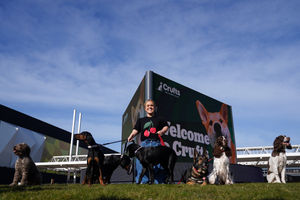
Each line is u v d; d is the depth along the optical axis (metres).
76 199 3.46
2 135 39.47
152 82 9.73
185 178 7.55
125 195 3.74
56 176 45.12
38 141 47.72
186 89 11.41
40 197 3.56
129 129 12.41
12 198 3.50
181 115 10.72
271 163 8.27
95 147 6.22
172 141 9.95
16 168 6.80
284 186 5.66
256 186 5.59
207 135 11.87
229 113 14.12
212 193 4.16
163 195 3.72
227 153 7.03
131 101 12.42
